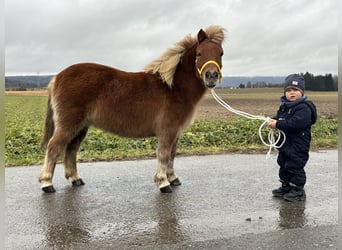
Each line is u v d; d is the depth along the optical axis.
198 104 6.16
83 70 5.84
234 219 4.59
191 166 7.57
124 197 5.51
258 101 37.81
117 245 3.84
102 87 5.79
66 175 6.18
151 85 5.93
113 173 7.00
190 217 4.66
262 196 5.55
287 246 3.82
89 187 6.05
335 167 7.43
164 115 5.87
